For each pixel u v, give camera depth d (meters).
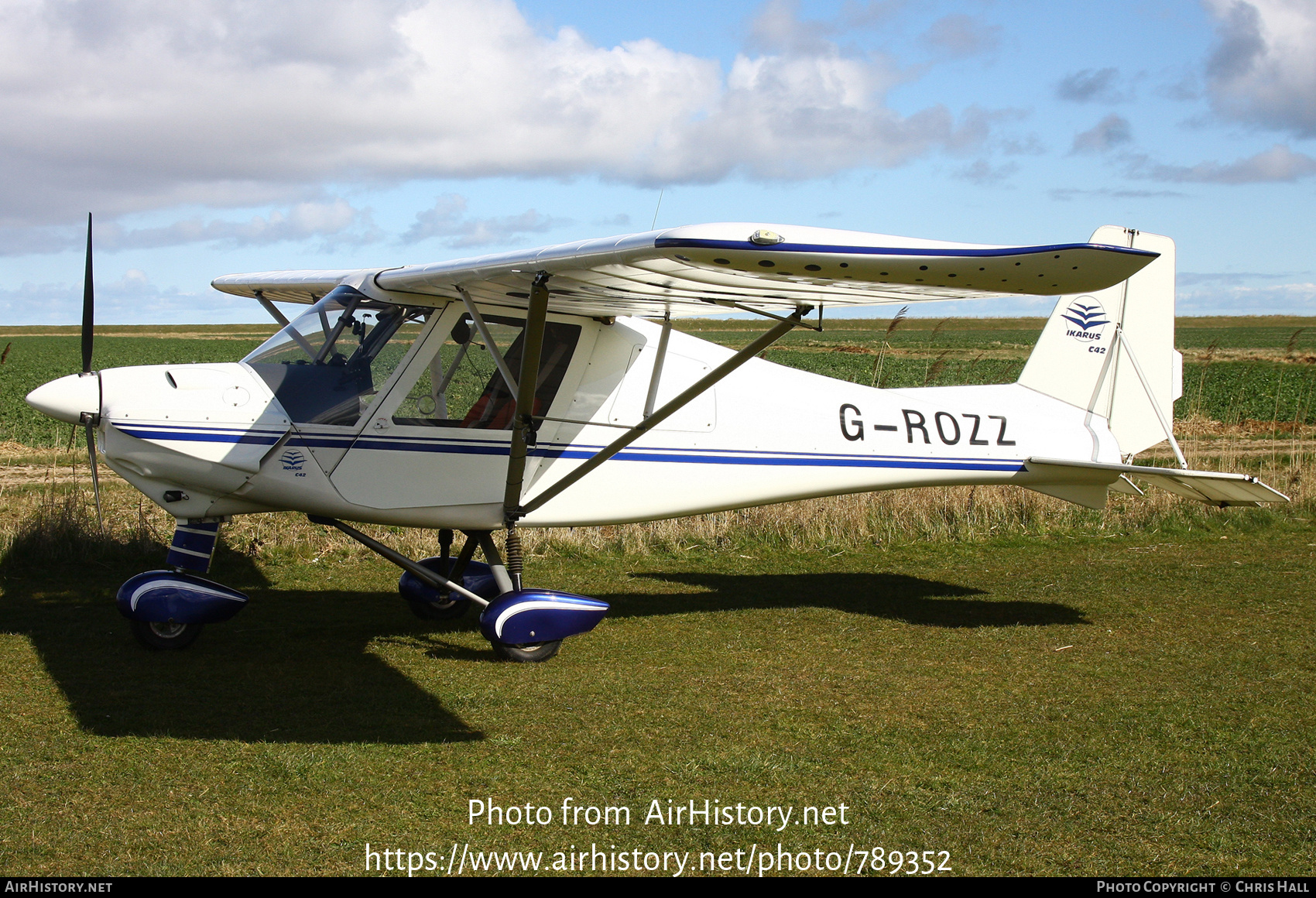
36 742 3.79
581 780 3.54
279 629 5.69
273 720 4.11
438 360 5.16
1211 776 3.62
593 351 5.48
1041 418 6.59
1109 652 5.38
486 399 5.28
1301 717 4.29
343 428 5.00
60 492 9.34
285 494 4.96
